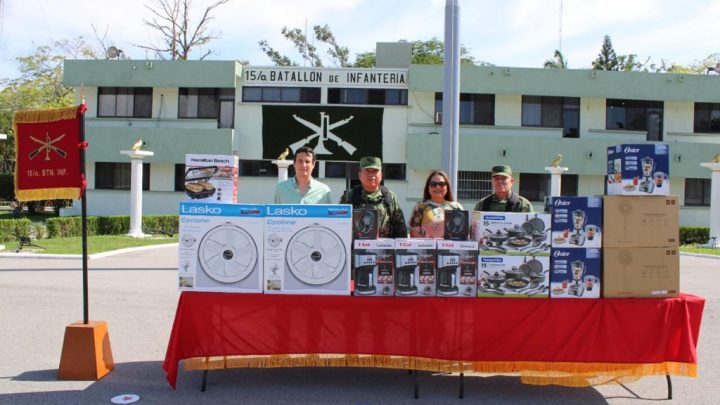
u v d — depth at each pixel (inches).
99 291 391.9
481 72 941.8
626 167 196.1
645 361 195.9
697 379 225.3
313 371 228.1
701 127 997.8
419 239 195.8
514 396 203.8
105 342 220.2
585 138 964.6
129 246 682.8
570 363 195.5
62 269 492.7
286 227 195.5
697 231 895.1
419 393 204.2
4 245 628.7
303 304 195.9
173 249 690.2
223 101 991.6
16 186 215.2
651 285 196.1
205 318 197.2
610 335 195.0
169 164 987.9
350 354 197.2
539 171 941.2
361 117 967.6
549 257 195.2
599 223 195.6
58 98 1620.3
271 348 196.9
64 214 989.8
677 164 949.8
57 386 203.8
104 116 1005.8
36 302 348.8
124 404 187.6
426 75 943.0
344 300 195.0
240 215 196.4
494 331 195.0
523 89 944.9
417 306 194.4
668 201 196.7
